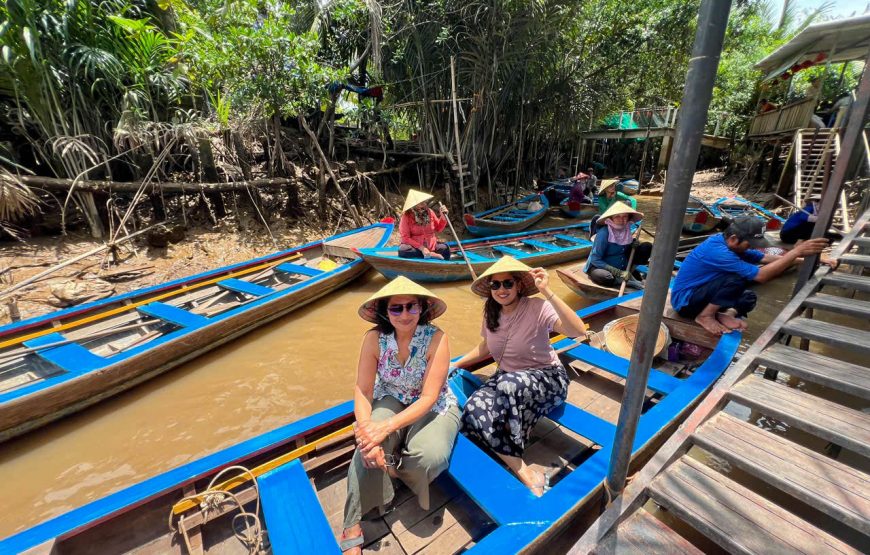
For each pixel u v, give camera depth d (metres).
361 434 1.77
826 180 6.88
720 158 20.95
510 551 1.55
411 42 8.66
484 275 2.25
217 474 1.97
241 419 3.14
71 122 5.43
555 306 2.20
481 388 2.23
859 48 4.25
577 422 2.29
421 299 1.97
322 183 7.49
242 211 6.89
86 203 5.41
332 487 2.12
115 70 5.31
